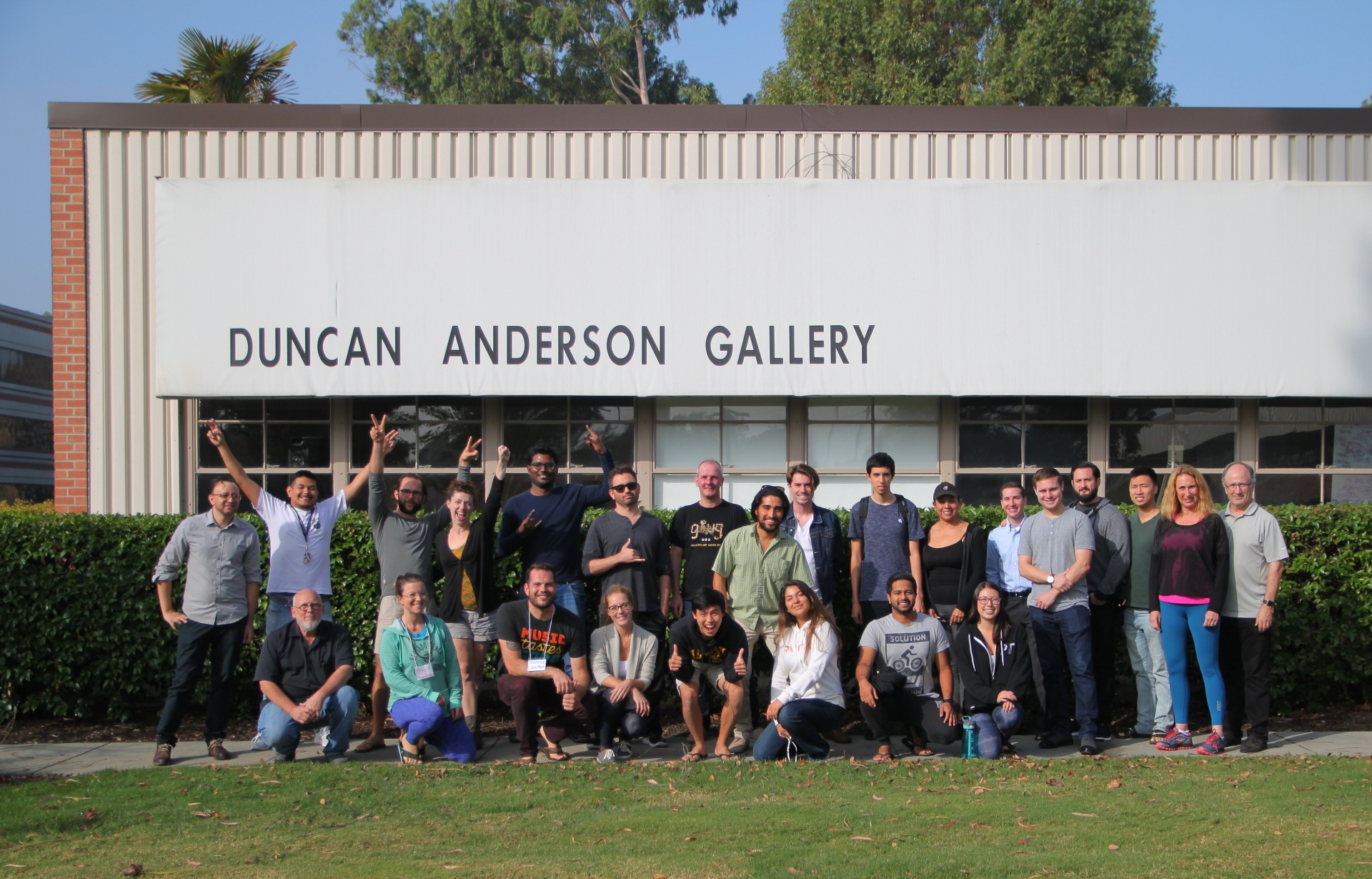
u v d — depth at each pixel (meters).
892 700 6.68
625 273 8.94
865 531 7.13
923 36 27.78
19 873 4.28
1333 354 8.97
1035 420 9.50
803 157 9.48
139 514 9.04
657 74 34.84
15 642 7.50
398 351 8.89
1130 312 8.95
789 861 4.32
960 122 9.51
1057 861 4.30
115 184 9.39
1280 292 8.98
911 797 5.41
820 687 6.43
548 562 6.87
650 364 8.91
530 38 33.44
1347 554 7.70
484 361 8.91
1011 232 8.97
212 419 9.38
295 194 8.91
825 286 8.93
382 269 8.91
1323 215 9.02
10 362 35.66
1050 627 6.92
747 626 6.82
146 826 4.95
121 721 7.68
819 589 6.96
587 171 9.46
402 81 35.22
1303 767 6.14
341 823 5.00
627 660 6.60
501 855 4.46
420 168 9.45
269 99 15.84
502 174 9.45
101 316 9.33
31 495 36.78
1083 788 5.59
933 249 8.95
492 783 5.73
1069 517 6.89
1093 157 9.52
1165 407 9.52
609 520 7.05
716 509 7.17
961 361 8.91
